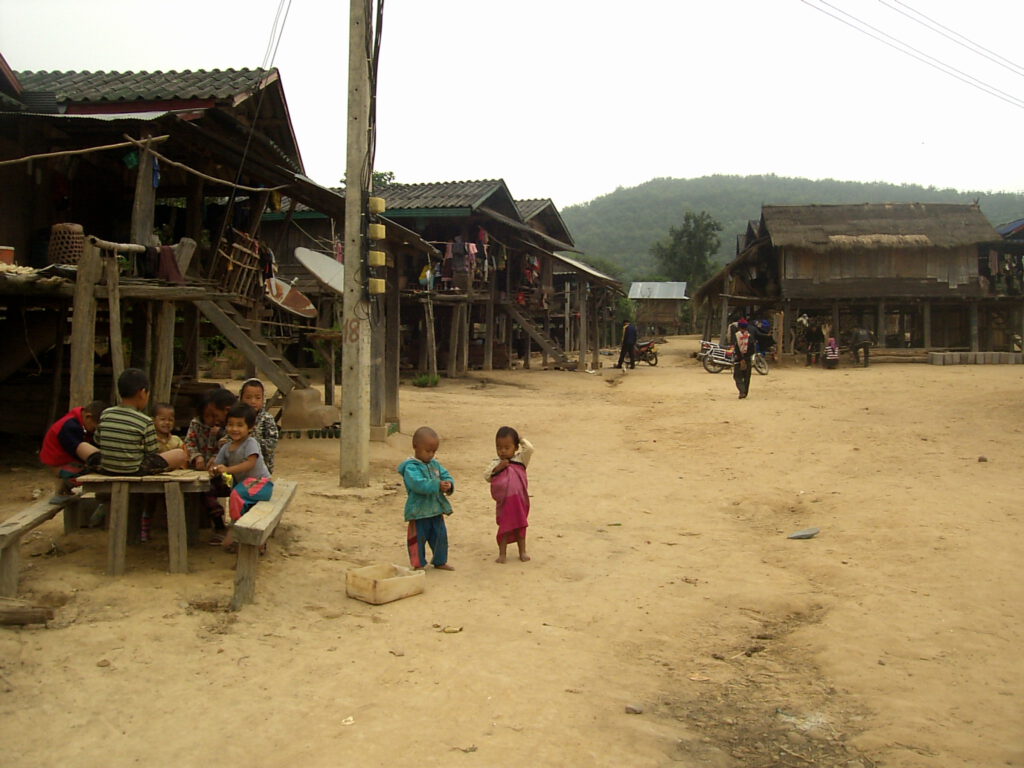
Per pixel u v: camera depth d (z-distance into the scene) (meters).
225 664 4.59
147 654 4.62
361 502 8.98
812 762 3.80
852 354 31.64
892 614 5.72
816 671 4.91
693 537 8.25
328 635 5.17
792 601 6.17
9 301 10.47
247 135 13.10
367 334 9.68
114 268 7.46
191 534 6.63
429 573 6.73
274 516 5.82
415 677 4.59
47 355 12.72
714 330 59.41
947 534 7.49
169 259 9.48
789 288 32.97
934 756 3.81
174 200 14.59
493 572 6.84
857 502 9.02
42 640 4.66
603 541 8.05
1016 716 4.22
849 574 6.70
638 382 25.91
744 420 15.52
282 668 4.61
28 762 3.49
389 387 14.48
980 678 4.69
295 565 6.48
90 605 5.22
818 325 32.41
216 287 12.52
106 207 13.41
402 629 5.36
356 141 9.58
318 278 15.22
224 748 3.70
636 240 148.88
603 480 11.12
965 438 12.42
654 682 4.73
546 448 13.72
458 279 26.56
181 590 5.56
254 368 21.28
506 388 24.19
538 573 6.86
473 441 14.03
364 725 3.98
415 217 26.41
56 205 12.34
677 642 5.39
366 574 6.19
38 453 10.59
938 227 32.88
